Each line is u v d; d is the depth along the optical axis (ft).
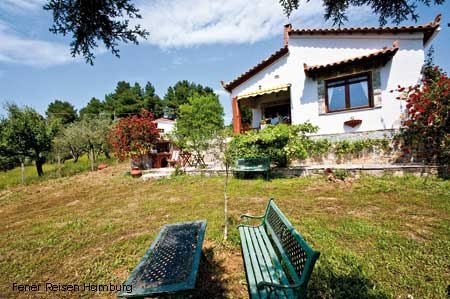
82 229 17.63
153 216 19.06
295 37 34.47
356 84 30.42
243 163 30.55
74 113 172.35
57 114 152.46
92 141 60.80
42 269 12.39
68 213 22.67
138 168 42.86
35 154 50.03
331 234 12.71
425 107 21.67
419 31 27.63
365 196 19.06
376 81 28.60
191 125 111.86
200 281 9.80
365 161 28.63
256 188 24.73
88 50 7.95
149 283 7.07
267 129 31.42
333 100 31.96
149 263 8.41
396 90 25.62
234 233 13.82
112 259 12.60
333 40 32.55
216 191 25.36
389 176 23.31
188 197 24.06
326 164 30.81
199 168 37.37
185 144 37.68
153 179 36.32
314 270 9.48
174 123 108.17
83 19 7.30
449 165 21.26
